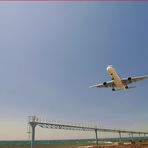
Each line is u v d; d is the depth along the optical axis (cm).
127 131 14375
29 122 6806
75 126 9044
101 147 9581
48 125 7612
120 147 9506
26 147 12825
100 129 11131
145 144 10606
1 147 12681
